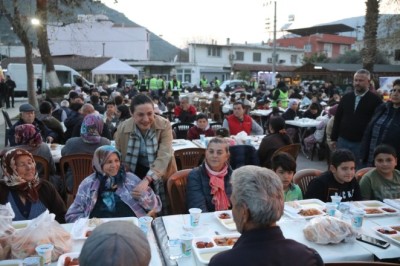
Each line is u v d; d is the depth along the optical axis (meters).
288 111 9.94
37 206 2.97
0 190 2.90
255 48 43.62
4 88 18.66
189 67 40.19
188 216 2.79
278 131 5.12
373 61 13.90
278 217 1.53
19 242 2.10
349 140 4.78
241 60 43.09
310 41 47.91
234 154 4.56
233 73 41.16
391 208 2.97
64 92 15.91
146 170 3.48
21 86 24.42
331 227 2.29
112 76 34.72
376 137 4.27
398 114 4.15
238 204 1.55
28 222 2.64
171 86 21.38
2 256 2.08
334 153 3.32
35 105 13.96
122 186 3.14
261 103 13.05
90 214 3.02
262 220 1.50
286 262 1.44
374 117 4.36
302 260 1.46
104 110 9.57
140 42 46.59
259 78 31.95
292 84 28.25
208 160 3.19
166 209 3.54
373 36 13.63
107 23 45.31
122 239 1.12
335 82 28.03
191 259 2.11
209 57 41.38
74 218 2.99
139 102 3.25
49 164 4.45
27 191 2.95
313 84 25.25
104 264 1.05
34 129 4.39
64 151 4.60
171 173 3.54
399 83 4.07
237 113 6.73
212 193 3.14
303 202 3.07
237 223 1.58
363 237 2.37
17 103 21.47
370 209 2.94
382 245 2.25
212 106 12.29
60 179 4.62
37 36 16.44
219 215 2.74
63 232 2.23
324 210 2.88
